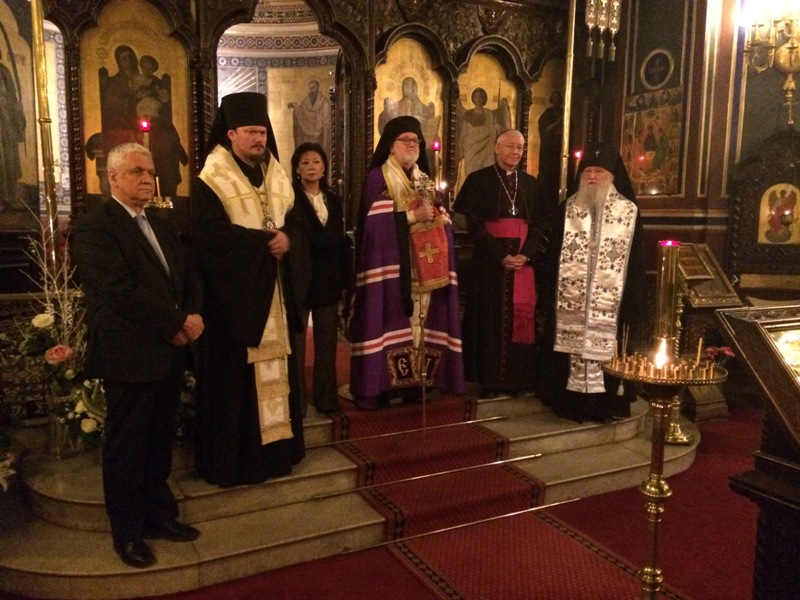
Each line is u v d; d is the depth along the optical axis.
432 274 4.50
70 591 3.12
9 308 4.21
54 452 4.00
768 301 5.81
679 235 6.30
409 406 4.62
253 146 3.62
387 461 4.08
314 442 4.29
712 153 6.18
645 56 6.52
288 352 3.78
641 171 6.63
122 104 4.97
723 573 3.46
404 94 5.91
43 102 3.95
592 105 6.91
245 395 3.66
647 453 4.76
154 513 3.41
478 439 4.45
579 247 4.81
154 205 4.32
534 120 6.59
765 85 6.12
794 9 5.50
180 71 5.10
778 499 1.86
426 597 3.20
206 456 3.68
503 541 3.74
